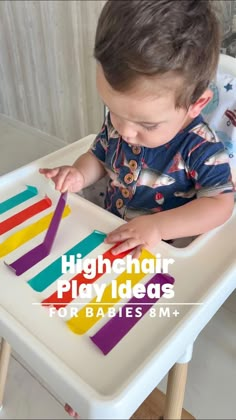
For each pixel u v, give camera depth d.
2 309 0.52
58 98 1.52
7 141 1.23
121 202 0.77
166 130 0.58
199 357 0.98
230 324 1.04
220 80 0.74
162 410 0.85
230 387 0.92
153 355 0.47
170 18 0.49
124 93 0.53
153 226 0.62
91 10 1.24
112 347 0.49
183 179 0.70
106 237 0.63
